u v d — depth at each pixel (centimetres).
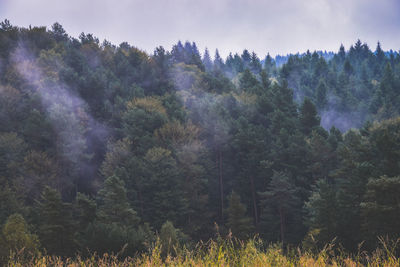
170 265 330
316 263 316
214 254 344
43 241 2988
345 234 3081
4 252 2128
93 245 2442
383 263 297
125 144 5984
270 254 346
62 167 5859
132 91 8456
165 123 6638
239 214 4109
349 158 4231
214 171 6203
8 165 5094
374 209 2691
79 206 3766
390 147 3403
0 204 4147
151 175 5228
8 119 6312
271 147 6425
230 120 6950
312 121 7306
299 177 5478
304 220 4809
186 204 5006
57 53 9419
